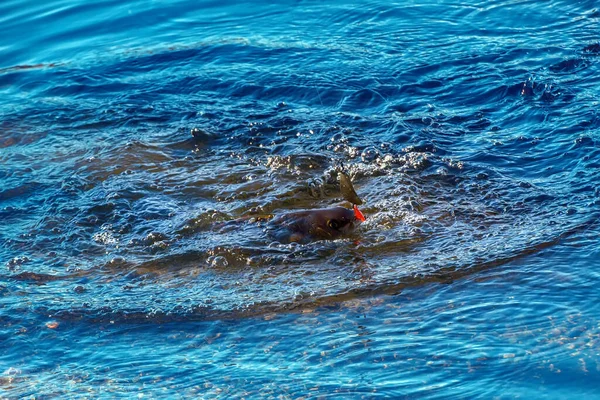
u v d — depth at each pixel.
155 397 5.61
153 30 14.13
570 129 9.71
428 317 6.34
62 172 9.76
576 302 6.35
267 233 8.00
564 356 5.67
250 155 9.86
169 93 11.89
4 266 7.70
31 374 6.01
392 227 8.01
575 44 11.95
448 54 12.16
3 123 11.29
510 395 5.30
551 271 6.87
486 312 6.32
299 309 6.66
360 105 11.01
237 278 7.29
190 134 10.48
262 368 5.86
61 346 6.36
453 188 8.76
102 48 13.62
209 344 6.25
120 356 6.17
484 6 13.81
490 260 7.18
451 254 7.38
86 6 15.16
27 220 8.66
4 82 12.66
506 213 8.12
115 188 9.16
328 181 9.10
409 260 7.35
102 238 8.17
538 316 6.20
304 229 7.95
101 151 10.23
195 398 5.57
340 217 7.96
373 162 9.41
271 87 11.70
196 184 9.20
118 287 7.26
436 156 9.45
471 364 5.66
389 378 5.58
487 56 11.94
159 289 7.18
